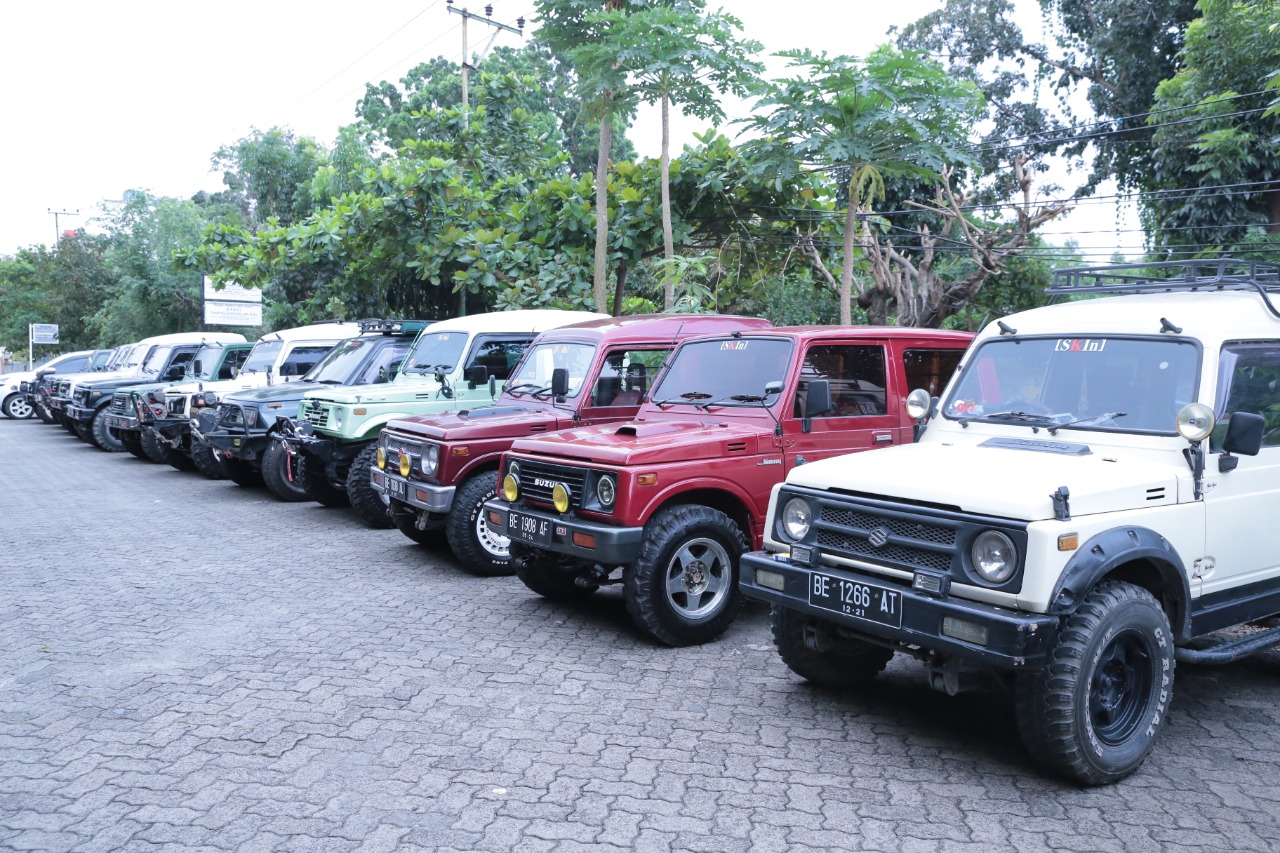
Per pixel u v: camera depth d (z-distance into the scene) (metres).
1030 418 5.05
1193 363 4.66
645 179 15.75
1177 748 4.59
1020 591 3.87
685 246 15.93
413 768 4.27
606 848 3.58
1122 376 4.86
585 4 13.07
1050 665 3.93
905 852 3.56
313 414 10.55
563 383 8.23
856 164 11.94
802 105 11.64
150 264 34.56
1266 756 4.48
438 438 7.81
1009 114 29.03
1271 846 3.62
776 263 17.84
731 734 4.69
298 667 5.67
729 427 6.54
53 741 4.58
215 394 13.55
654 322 8.70
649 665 5.75
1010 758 4.44
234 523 10.73
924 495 4.26
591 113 13.66
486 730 4.71
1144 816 3.86
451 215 16.61
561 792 4.04
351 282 19.86
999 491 4.06
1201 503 4.50
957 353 7.54
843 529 4.52
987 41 29.36
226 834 3.68
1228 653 4.54
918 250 24.14
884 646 4.63
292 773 4.22
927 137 11.55
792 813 3.86
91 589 7.61
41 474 15.47
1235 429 4.41
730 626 6.60
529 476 6.58
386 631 6.42
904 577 4.27
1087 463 4.45
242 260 18.33
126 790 4.06
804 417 6.59
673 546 5.93
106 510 11.72
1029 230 20.42
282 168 32.31
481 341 10.33
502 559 7.98
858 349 6.97
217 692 5.24
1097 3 27.70
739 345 7.07
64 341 44.34
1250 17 19.70
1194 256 19.94
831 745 4.56
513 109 19.55
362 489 9.98
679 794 4.03
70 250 44.25
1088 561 3.92
